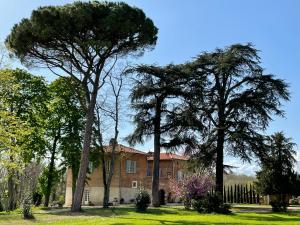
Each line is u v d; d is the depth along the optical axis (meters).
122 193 59.66
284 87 38.97
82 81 30.05
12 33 28.17
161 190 57.50
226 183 71.06
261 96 38.53
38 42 28.27
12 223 21.84
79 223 21.64
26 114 41.03
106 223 21.69
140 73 38.38
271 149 39.16
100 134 40.06
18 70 41.19
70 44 28.05
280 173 41.78
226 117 39.84
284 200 41.66
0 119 23.14
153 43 30.59
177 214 30.73
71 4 27.34
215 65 40.59
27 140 39.44
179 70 38.69
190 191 36.72
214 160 40.19
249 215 31.08
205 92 40.72
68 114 44.31
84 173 30.19
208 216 29.05
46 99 42.94
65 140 43.84
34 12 26.69
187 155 40.28
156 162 39.09
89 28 27.11
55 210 33.97
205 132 40.28
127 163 61.25
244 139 37.81
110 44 27.06
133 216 27.11
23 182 44.06
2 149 23.31
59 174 46.25
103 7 27.23
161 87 38.28
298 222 24.62
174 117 38.84
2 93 25.06
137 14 28.61
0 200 42.88
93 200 58.09
